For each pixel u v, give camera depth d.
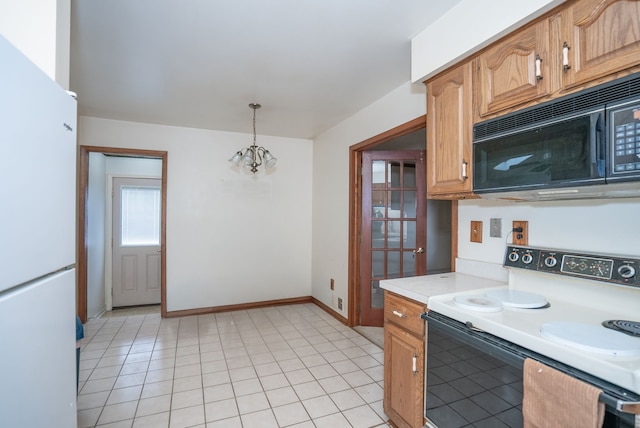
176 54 2.24
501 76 1.52
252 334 3.37
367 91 2.91
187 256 4.03
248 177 4.33
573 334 1.08
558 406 0.97
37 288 0.81
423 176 3.52
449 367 1.45
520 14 1.37
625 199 1.37
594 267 1.37
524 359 1.09
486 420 1.25
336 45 2.12
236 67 2.43
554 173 1.27
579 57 1.21
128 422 1.94
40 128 0.82
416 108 2.62
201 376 2.49
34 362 0.79
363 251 3.58
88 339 3.22
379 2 1.69
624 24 1.08
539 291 1.62
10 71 0.67
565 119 1.23
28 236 0.76
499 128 1.51
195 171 4.06
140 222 5.02
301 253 4.63
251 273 4.35
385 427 1.92
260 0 1.67
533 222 1.74
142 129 3.83
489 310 1.37
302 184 4.63
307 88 2.83
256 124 3.91
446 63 1.77
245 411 2.05
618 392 0.87
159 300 5.11
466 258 2.17
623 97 1.07
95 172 4.28
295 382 2.41
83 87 2.80
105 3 1.68
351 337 3.29
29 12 1.16
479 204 2.07
